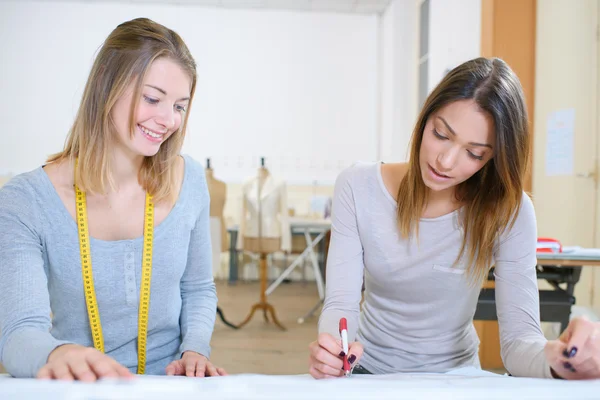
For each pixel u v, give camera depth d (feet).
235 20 21.38
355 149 21.76
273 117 21.56
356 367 4.21
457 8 13.43
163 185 3.50
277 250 13.33
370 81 21.68
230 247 20.04
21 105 20.71
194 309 3.89
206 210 3.95
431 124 3.37
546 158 11.39
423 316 4.04
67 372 2.28
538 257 6.88
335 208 4.12
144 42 3.08
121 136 3.17
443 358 4.05
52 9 20.68
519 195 3.52
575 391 2.20
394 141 18.97
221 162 21.49
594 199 10.28
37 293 2.95
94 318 3.37
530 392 2.15
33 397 1.95
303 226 16.92
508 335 3.54
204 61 21.36
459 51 13.30
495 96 3.18
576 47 10.66
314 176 21.67
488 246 3.77
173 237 3.57
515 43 10.70
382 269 4.01
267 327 13.39
